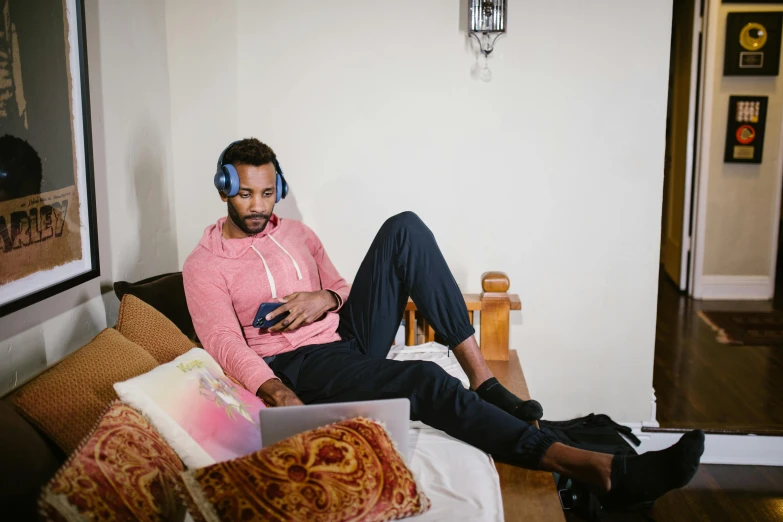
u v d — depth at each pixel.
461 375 2.17
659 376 3.45
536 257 2.69
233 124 2.61
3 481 1.12
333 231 2.69
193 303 1.87
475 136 2.61
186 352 1.63
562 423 2.53
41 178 1.65
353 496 1.29
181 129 2.58
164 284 2.03
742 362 3.65
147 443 1.30
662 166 2.60
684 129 5.03
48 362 1.75
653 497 1.55
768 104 4.65
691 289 5.00
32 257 1.62
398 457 1.42
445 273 1.91
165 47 2.51
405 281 1.94
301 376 1.88
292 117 2.61
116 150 2.14
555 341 2.75
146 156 2.36
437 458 1.65
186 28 2.52
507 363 2.53
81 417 1.36
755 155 4.73
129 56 2.22
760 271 4.93
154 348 1.69
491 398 1.84
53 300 1.77
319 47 2.56
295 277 2.00
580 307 2.71
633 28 2.52
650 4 2.51
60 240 1.75
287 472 1.27
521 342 2.75
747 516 2.32
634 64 2.54
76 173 1.82
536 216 2.66
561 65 2.55
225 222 1.98
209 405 1.46
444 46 2.56
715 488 2.53
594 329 2.73
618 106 2.57
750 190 4.80
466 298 2.58
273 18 2.54
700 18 4.66
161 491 1.23
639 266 2.68
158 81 2.45
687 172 4.91
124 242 2.19
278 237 2.03
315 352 1.92
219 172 1.83
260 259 1.94
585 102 2.57
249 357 1.71
